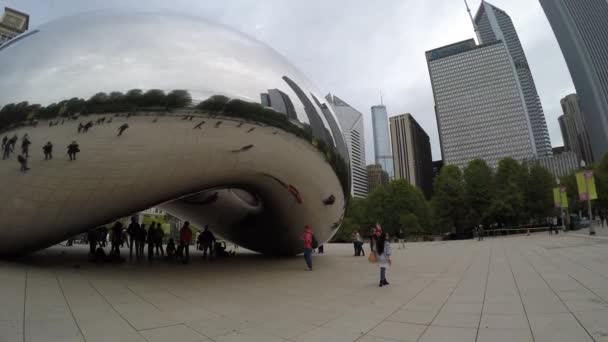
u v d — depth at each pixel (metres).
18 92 6.59
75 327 4.08
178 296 6.10
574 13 152.50
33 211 7.29
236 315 5.07
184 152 7.44
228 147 7.85
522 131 136.12
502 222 44.78
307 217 11.24
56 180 6.92
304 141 8.96
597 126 146.25
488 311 5.08
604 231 30.03
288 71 9.10
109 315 4.66
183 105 6.94
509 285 7.01
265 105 7.99
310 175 9.81
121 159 7.00
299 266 10.98
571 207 65.19
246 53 8.30
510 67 142.12
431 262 12.27
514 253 14.27
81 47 6.91
